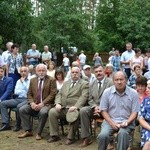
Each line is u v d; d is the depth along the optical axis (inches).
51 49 1332.4
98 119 286.2
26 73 345.7
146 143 201.3
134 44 1314.0
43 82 313.4
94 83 293.9
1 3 814.5
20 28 867.4
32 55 578.9
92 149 271.9
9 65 423.5
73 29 1381.6
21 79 345.7
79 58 971.9
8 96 336.8
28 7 876.0
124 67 515.2
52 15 1332.4
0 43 780.6
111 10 1427.2
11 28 848.9
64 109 294.2
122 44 1364.4
